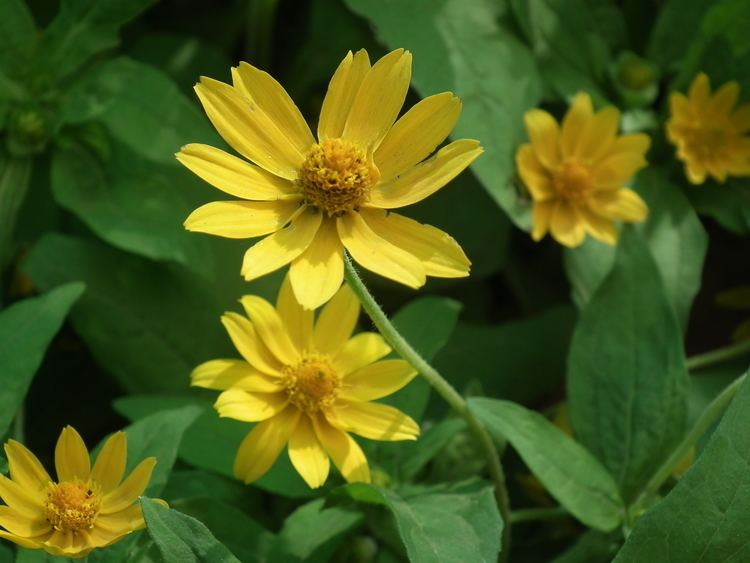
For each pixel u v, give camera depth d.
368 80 0.26
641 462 0.29
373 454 0.28
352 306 0.28
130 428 0.27
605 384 0.29
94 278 0.31
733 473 0.26
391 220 0.26
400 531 0.26
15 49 0.31
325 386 0.27
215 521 0.28
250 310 0.27
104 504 0.25
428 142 0.26
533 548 0.31
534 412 0.28
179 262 0.31
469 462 0.29
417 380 0.29
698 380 0.31
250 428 0.28
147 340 0.31
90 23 0.31
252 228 0.25
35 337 0.27
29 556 0.25
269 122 0.26
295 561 0.27
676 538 0.26
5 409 0.27
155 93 0.31
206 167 0.25
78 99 0.31
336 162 0.25
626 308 0.29
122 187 0.31
